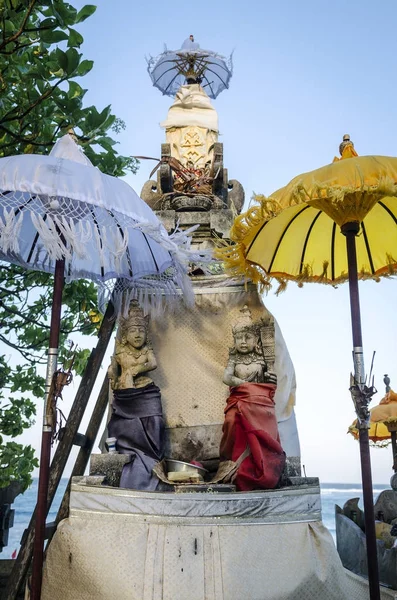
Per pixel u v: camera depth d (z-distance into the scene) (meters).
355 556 6.96
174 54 9.97
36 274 8.84
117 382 6.57
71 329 9.70
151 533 5.51
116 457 6.15
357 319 5.23
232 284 7.36
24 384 10.36
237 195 9.20
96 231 5.65
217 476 6.00
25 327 9.67
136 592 5.23
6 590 5.93
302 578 5.48
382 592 5.82
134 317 6.75
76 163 5.50
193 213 8.55
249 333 6.57
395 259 6.38
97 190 5.29
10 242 5.39
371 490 4.83
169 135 9.53
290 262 6.63
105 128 7.34
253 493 5.72
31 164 5.25
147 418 6.41
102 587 5.27
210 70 10.38
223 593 5.25
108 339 6.92
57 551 5.56
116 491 5.69
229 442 6.16
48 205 5.56
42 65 7.04
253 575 5.38
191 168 9.21
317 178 5.07
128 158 8.91
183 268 6.59
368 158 5.10
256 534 5.58
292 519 5.77
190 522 5.57
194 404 6.96
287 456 6.66
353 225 5.39
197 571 5.33
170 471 6.28
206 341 7.20
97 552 5.42
